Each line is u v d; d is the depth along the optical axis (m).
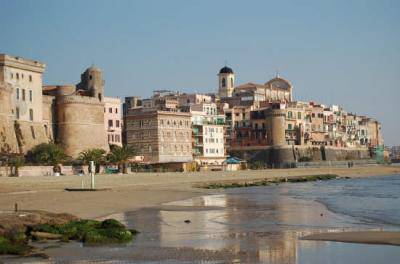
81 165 142.38
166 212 62.84
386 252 35.62
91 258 33.72
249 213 61.75
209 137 198.00
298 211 63.91
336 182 148.88
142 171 158.62
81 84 171.62
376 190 108.25
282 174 176.00
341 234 42.88
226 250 36.44
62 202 70.44
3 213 50.59
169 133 178.50
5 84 131.38
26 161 133.38
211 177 149.00
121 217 57.34
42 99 149.25
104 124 163.12
